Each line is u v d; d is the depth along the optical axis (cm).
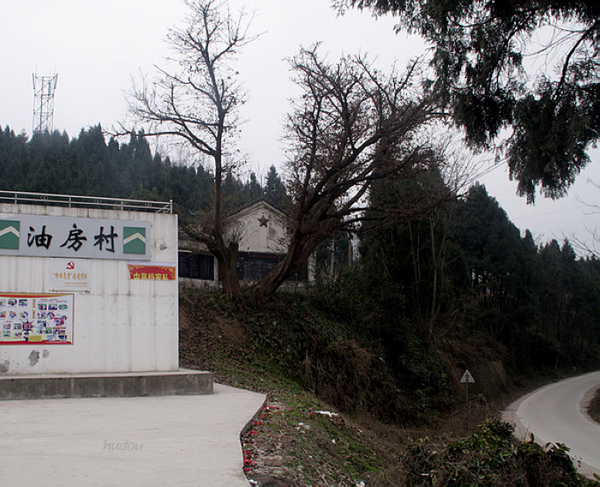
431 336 2895
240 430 810
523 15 1194
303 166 2073
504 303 4497
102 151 5175
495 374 3553
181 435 764
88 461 613
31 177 3831
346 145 2061
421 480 825
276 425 955
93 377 1144
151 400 1126
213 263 2588
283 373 1953
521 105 1149
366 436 1235
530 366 4753
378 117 2047
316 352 2122
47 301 1223
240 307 2152
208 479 566
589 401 3127
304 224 2148
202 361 1769
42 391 1104
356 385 2055
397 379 2436
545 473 739
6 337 1183
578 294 5659
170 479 561
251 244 2764
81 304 1253
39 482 531
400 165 2008
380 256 2869
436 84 1254
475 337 3909
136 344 1294
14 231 1214
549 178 1169
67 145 4966
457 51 1227
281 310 2262
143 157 5644
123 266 1305
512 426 880
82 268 1265
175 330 1338
